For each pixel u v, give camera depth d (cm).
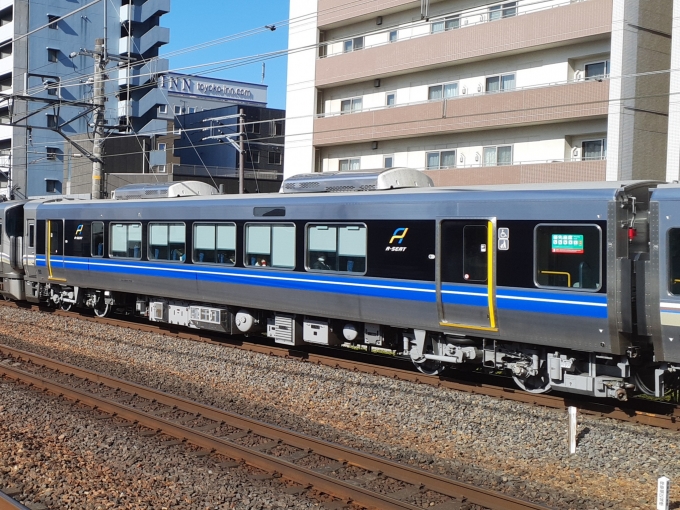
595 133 2114
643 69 2023
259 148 5228
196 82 7619
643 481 734
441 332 1140
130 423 918
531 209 999
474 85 2420
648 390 974
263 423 877
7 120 4703
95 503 652
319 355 1305
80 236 1789
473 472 762
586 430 891
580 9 2064
